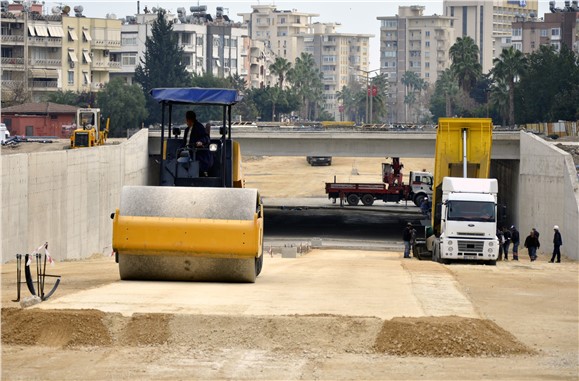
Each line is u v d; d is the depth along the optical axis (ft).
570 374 103.96
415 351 111.24
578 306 158.20
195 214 145.38
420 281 171.83
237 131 437.99
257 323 116.16
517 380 100.99
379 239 401.29
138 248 145.07
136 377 99.25
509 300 164.14
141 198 146.30
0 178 237.25
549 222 338.95
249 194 146.61
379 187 557.74
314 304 130.31
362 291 150.10
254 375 100.53
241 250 144.05
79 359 106.01
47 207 278.26
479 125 280.51
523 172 399.85
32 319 114.93
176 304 125.70
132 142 394.32
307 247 343.46
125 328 114.93
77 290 150.92
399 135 437.99
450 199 253.65
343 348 111.75
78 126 453.58
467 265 248.93
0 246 237.25
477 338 114.11
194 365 103.96
